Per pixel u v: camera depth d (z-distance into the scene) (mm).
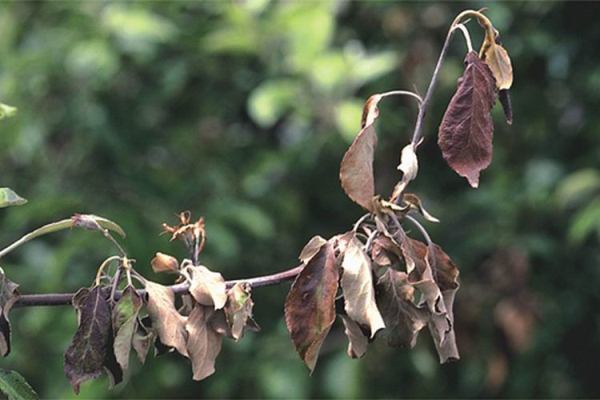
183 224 1942
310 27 4582
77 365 1775
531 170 5098
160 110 5160
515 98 5293
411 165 1841
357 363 4680
